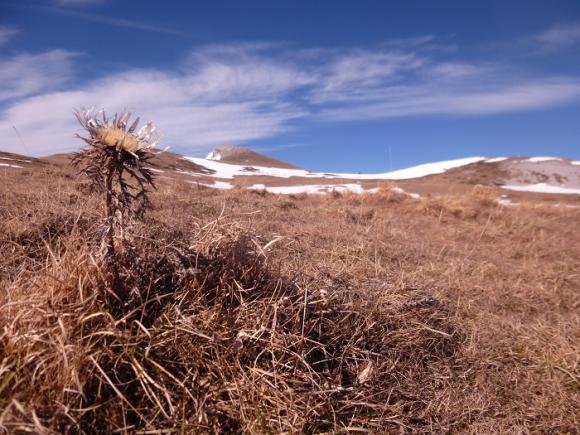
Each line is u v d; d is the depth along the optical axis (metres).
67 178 6.95
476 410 2.35
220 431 1.81
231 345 2.06
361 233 5.88
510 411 2.39
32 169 7.54
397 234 6.45
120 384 1.74
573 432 2.27
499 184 32.59
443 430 2.16
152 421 1.72
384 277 3.74
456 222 8.76
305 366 2.16
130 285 2.07
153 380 1.82
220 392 1.91
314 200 10.69
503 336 3.21
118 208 1.96
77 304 1.85
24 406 1.51
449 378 2.59
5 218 3.49
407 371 2.57
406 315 3.01
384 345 2.64
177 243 2.64
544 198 20.38
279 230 5.10
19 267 2.59
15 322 1.81
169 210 5.11
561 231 8.67
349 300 2.89
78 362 1.69
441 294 3.70
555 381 2.68
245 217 5.48
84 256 2.10
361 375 2.34
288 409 1.92
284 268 3.20
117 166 1.86
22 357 1.71
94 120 1.80
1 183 5.36
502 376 2.71
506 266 5.45
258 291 2.44
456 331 3.09
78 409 1.59
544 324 3.50
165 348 1.95
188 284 2.22
